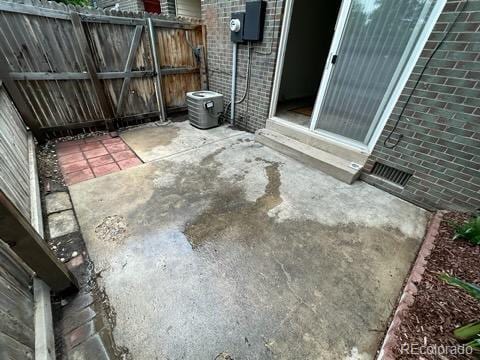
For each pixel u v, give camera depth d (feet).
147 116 12.91
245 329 4.09
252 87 11.32
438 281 4.66
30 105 9.17
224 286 4.78
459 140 6.19
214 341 3.91
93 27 9.46
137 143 10.69
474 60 5.40
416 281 4.69
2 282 3.05
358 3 6.97
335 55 8.03
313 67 15.81
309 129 9.96
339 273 5.15
